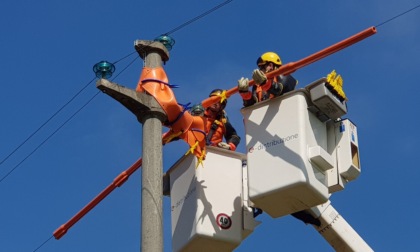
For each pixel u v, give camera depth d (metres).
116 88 9.48
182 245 11.48
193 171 11.65
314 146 10.81
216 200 11.52
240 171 11.84
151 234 8.82
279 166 10.77
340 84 11.14
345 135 11.30
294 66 10.43
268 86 10.80
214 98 11.17
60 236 11.81
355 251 12.61
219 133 12.45
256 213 11.67
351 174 11.20
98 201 11.52
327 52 10.13
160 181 9.22
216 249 11.50
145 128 9.59
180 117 10.57
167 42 10.31
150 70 10.10
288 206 10.98
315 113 11.18
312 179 10.67
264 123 11.12
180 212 11.70
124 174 11.35
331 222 12.63
